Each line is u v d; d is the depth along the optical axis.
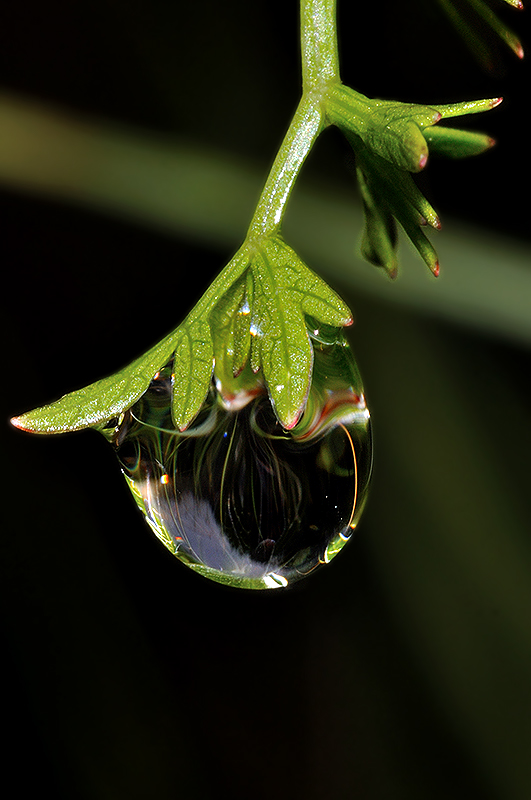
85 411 0.07
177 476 0.07
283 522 0.07
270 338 0.07
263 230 0.07
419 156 0.07
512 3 0.07
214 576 0.07
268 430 0.07
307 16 0.07
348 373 0.07
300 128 0.07
